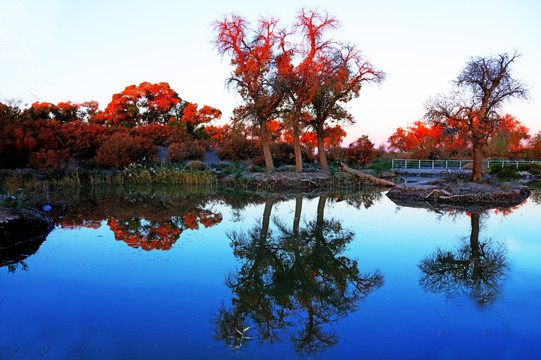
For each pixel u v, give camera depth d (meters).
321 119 24.83
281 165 31.11
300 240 8.12
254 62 21.41
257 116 22.36
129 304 4.52
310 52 21.88
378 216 11.22
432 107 16.05
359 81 23.23
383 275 5.78
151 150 28.75
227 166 28.27
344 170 24.17
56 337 3.67
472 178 16.58
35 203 11.72
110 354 3.34
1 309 4.34
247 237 8.33
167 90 49.75
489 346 3.54
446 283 5.38
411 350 3.47
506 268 6.11
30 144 23.55
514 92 14.94
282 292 5.05
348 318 4.21
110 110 47.47
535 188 20.48
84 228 8.91
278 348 3.52
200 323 4.04
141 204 13.30
